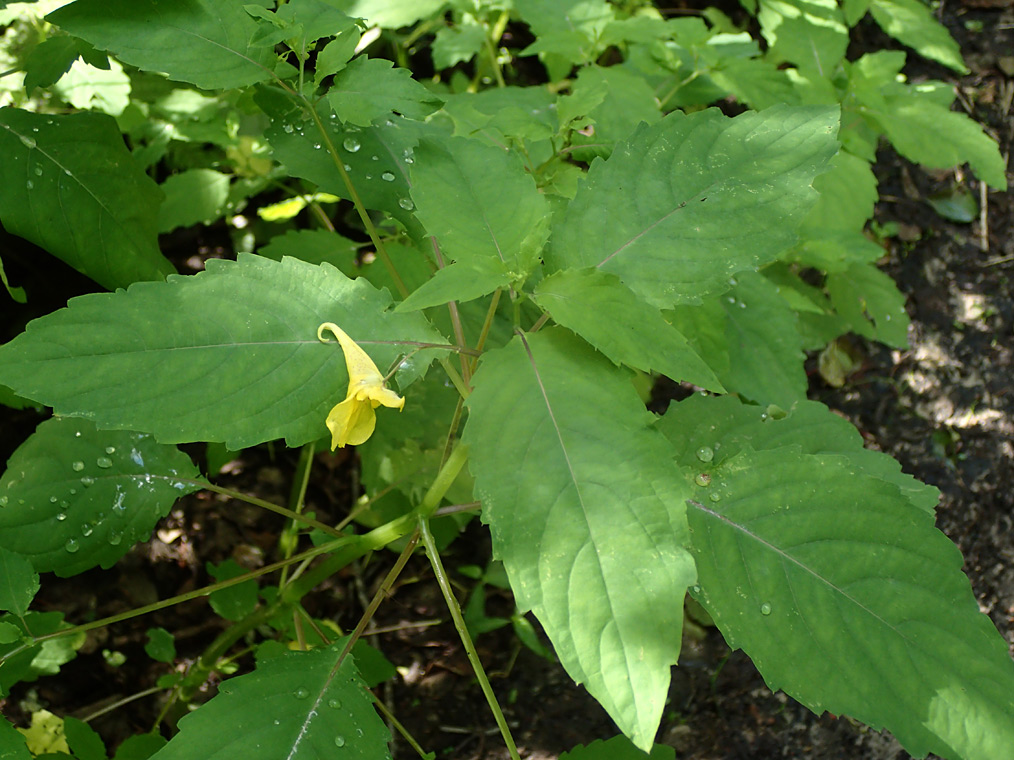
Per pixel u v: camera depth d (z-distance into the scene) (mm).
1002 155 706
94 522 344
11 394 386
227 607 417
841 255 495
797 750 491
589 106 383
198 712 296
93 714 421
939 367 622
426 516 330
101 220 379
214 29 325
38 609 443
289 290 296
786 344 467
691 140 319
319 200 526
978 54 739
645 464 271
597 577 262
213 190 484
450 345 304
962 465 593
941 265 658
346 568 496
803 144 316
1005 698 304
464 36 572
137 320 281
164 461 353
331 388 292
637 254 308
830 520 319
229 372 285
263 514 494
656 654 256
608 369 284
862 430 595
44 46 362
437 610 495
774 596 313
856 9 665
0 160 365
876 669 306
